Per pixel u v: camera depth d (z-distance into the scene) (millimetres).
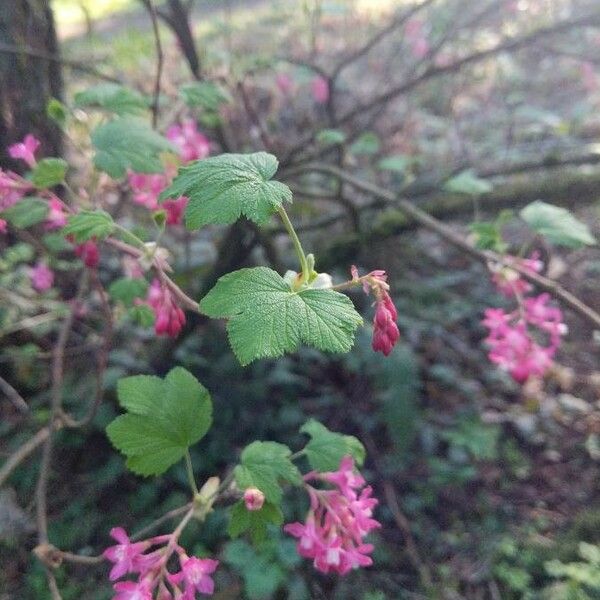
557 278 600
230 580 373
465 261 627
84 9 662
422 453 461
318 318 163
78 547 397
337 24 936
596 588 362
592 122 749
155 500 418
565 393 512
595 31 847
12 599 373
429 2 473
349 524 224
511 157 679
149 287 331
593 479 448
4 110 428
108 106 304
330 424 474
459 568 397
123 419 215
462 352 538
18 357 439
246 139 595
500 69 807
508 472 455
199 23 1121
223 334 497
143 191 317
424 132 777
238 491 221
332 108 525
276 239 560
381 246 577
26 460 428
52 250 392
